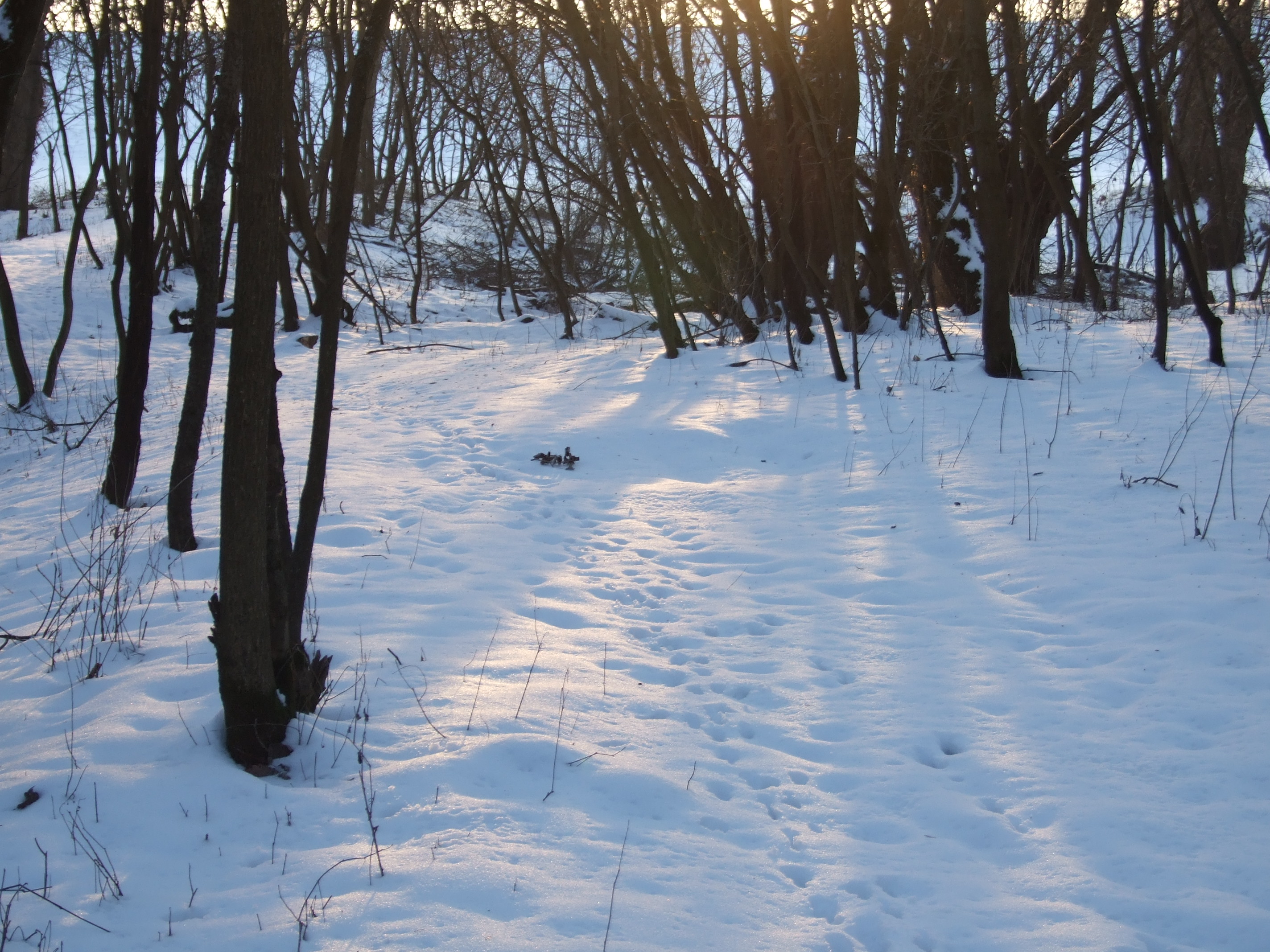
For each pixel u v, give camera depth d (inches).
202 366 251.1
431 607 214.7
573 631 209.9
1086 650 188.7
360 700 162.1
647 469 354.9
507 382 520.7
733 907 113.7
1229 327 490.9
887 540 262.1
